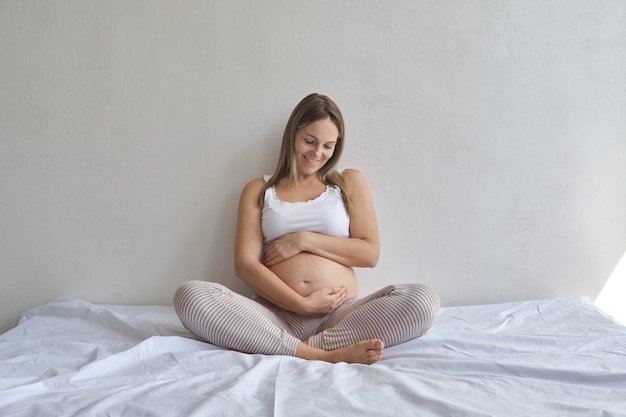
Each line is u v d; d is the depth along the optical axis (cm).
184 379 135
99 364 142
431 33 212
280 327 182
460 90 215
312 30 210
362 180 207
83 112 211
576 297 217
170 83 211
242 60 211
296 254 194
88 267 218
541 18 213
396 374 138
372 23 211
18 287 218
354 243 197
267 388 132
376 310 167
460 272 224
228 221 218
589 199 223
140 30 208
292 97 213
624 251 226
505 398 126
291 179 204
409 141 217
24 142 211
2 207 213
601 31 215
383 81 214
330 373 141
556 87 217
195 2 207
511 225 223
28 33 206
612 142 220
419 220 221
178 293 166
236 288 221
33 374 147
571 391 129
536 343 168
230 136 214
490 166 220
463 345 164
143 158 214
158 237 218
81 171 213
